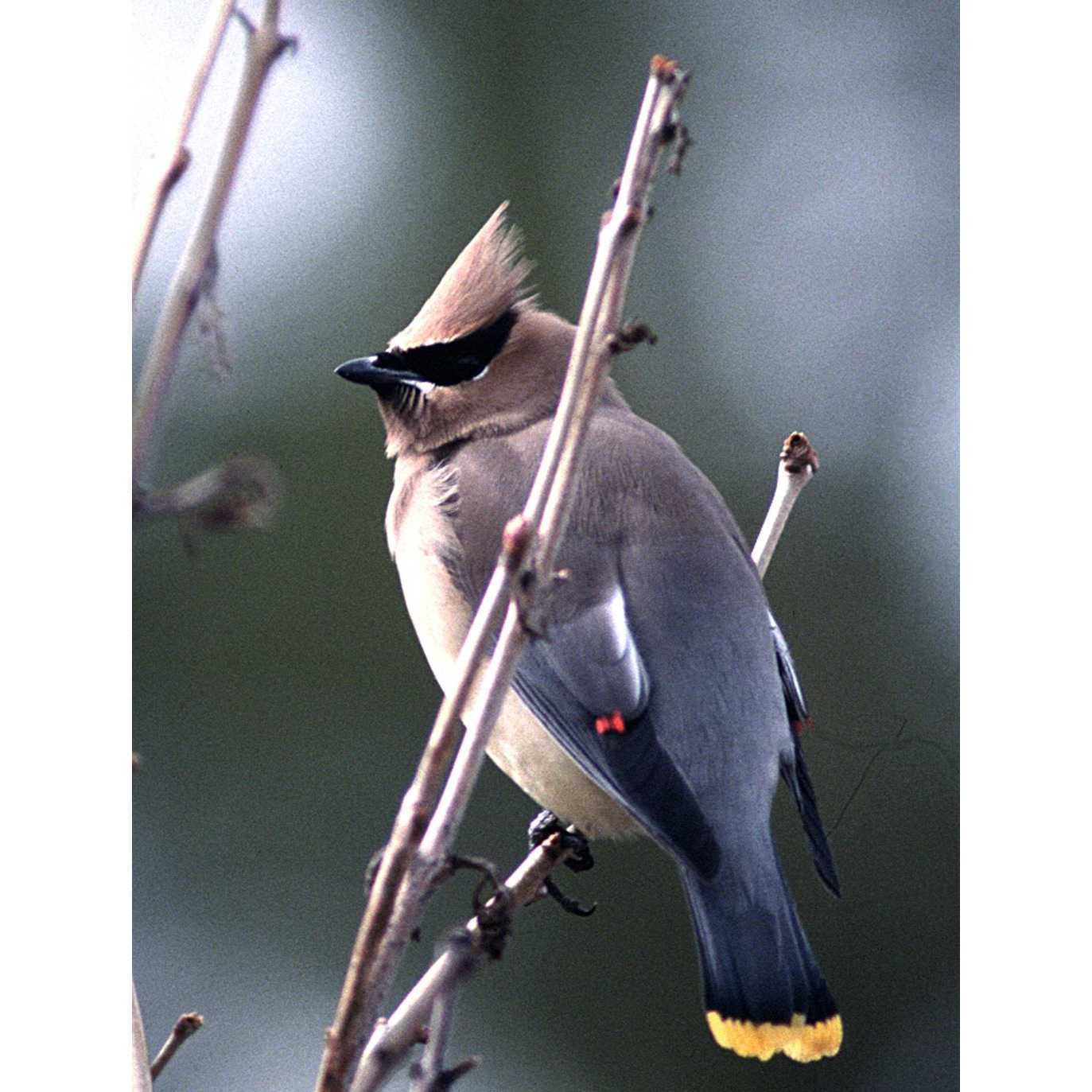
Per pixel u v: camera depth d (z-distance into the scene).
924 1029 7.52
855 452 8.11
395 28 7.86
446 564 7.04
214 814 7.98
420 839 3.77
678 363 8.29
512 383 7.47
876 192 8.08
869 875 7.79
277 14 3.45
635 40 8.21
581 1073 7.92
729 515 7.09
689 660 6.62
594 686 6.51
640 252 8.27
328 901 7.98
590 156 8.20
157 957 7.64
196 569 8.01
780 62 8.14
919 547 8.00
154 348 3.27
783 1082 7.61
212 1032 7.39
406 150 7.98
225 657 8.06
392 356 7.53
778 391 8.20
